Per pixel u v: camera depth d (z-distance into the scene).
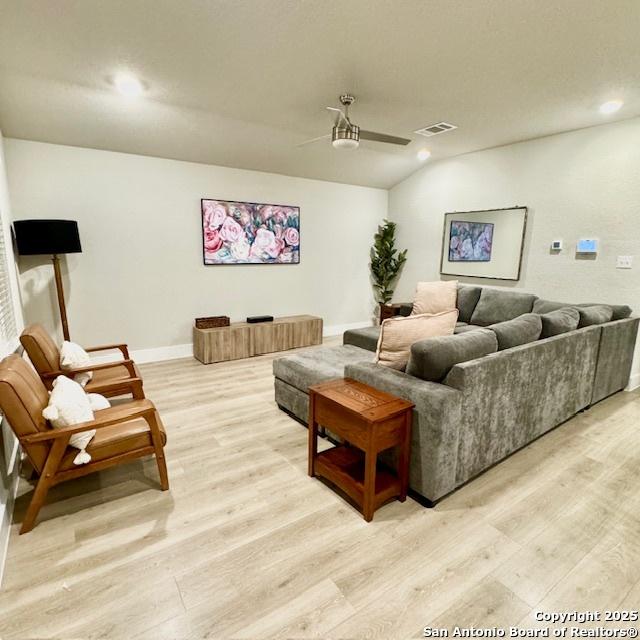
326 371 2.82
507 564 1.69
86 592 1.53
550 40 2.35
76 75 2.79
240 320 5.21
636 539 1.85
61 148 3.79
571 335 2.83
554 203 4.28
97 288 4.16
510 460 2.52
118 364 2.94
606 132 3.82
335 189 5.79
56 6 2.02
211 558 1.71
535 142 4.37
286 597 1.52
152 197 4.34
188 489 2.20
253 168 4.93
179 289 4.67
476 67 2.69
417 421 2.03
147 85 2.96
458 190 5.25
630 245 3.75
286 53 2.50
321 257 5.85
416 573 1.64
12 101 3.04
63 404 1.87
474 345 2.18
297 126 3.95
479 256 5.09
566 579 1.62
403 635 1.37
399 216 6.21
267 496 2.14
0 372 1.77
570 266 4.21
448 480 2.07
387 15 2.12
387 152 4.98
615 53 2.49
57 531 1.86
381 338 2.39
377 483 2.07
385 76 2.83
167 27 2.22
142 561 1.68
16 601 1.49
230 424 3.02
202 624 1.41
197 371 4.29
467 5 2.03
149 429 2.10
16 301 3.26
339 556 1.73
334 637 1.36
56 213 3.84
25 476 2.31
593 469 2.43
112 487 2.21
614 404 3.47
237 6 2.04
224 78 2.85
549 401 2.74
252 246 5.12
